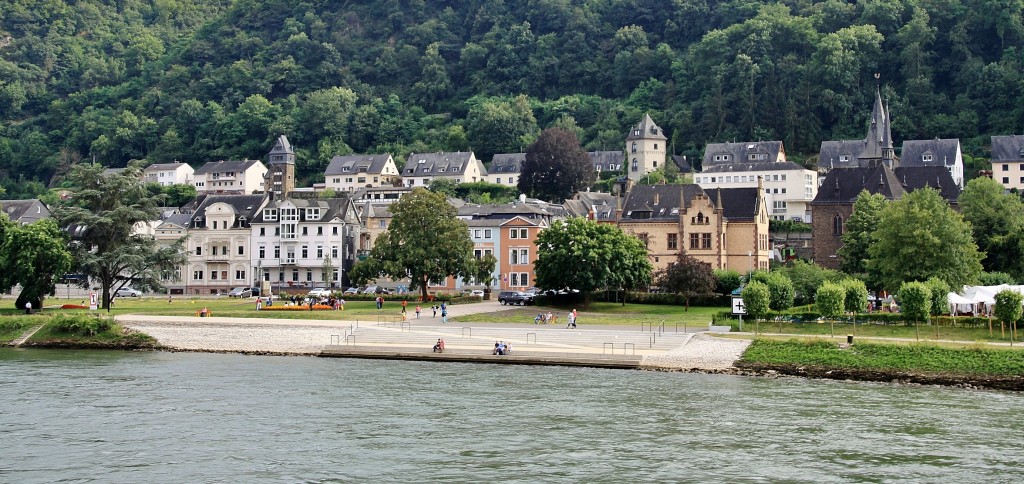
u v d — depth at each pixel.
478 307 160.25
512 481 66.00
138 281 156.88
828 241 192.50
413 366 114.19
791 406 89.94
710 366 110.62
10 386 100.31
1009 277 149.38
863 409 88.50
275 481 66.38
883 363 106.69
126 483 66.00
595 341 122.50
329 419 84.25
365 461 71.00
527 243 196.12
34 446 75.25
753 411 87.50
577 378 105.19
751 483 65.44
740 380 104.56
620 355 113.56
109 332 134.62
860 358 108.06
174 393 96.44
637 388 99.00
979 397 95.25
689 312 150.88
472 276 174.38
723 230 184.00
